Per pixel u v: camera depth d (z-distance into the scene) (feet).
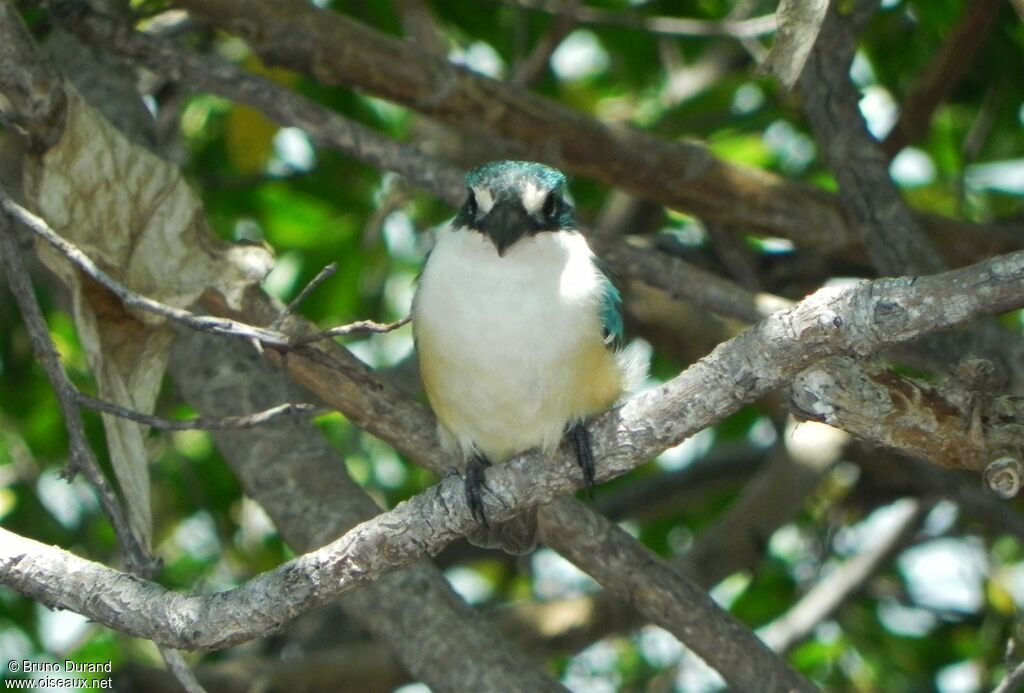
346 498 36.42
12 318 48.01
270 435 37.19
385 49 36.96
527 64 42.45
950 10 42.50
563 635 43.29
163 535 50.31
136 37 36.29
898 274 37.52
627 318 44.62
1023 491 31.63
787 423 44.42
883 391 23.76
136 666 43.01
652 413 24.63
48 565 23.80
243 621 23.52
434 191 37.68
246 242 30.81
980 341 36.22
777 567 50.65
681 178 39.32
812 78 38.22
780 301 37.68
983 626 46.52
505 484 26.05
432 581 34.96
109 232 29.84
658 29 41.29
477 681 33.35
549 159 38.75
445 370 29.09
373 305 48.44
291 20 36.29
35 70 28.76
